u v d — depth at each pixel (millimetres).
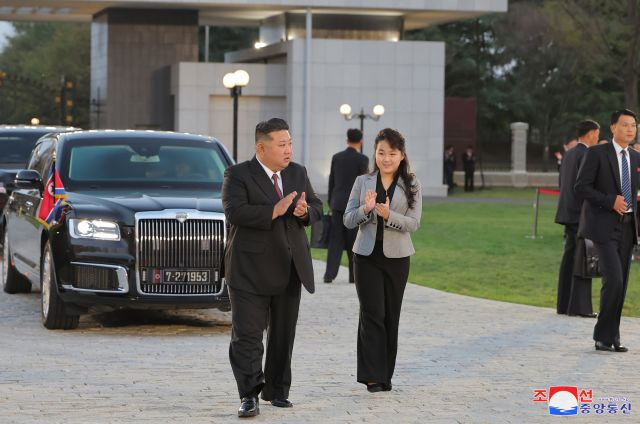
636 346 21953
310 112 94188
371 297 16797
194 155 26031
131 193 24141
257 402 15125
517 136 109562
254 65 94625
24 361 19438
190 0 92812
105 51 98188
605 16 108812
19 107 132000
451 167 102000
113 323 24656
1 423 14516
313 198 15773
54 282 23156
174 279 22703
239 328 15258
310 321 25141
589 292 26312
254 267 15258
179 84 93562
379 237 16703
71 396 16391
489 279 35094
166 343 21766
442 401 16312
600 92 142625
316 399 16375
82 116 126312
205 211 22922
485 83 149375
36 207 25906
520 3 140375
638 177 21391
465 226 58469
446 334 23344
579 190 21156
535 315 26484
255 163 15500
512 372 18875
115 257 22625
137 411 15344
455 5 94312
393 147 16781
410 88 95562
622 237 21266
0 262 36625
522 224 60094
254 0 92312
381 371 16859
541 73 143125
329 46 94250
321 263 39719
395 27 97500
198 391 16875
